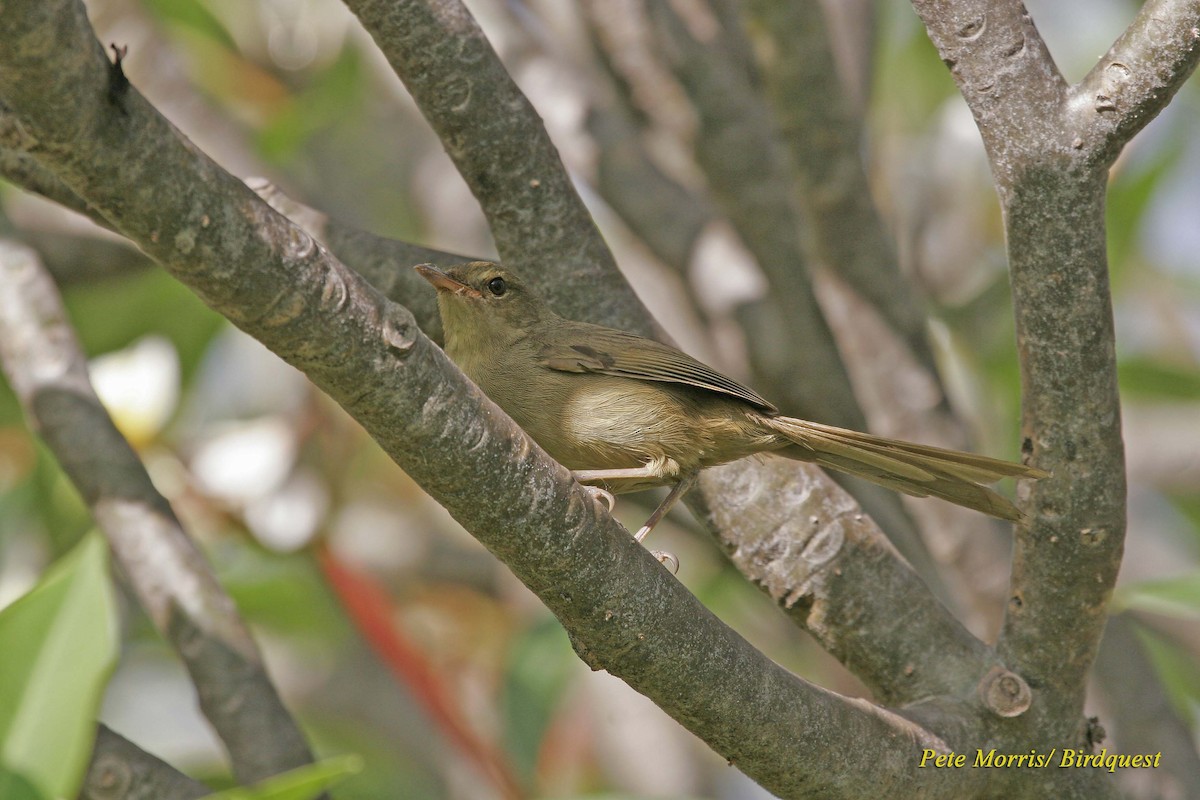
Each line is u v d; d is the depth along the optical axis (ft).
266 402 53.31
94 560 20.97
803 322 40.70
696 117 40.42
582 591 21.88
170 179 17.72
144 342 42.75
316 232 32.81
